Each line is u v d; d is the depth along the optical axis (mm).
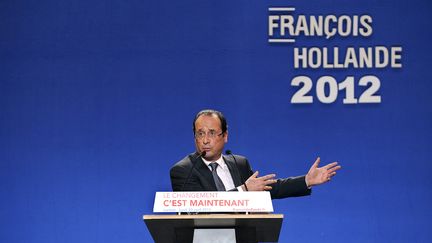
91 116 11000
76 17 11016
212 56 11047
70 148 10953
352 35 11094
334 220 11000
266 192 5469
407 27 11109
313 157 11039
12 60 10938
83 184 10938
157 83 11031
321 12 11094
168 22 11055
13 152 10891
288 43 11078
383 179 11055
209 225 5262
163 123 11008
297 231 10945
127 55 11031
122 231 10906
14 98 10930
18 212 10844
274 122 11039
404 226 11031
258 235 5668
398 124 11086
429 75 11102
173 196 5391
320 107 11078
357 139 11062
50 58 10977
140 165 10977
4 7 10938
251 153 11008
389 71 11102
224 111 11023
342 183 11031
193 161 6773
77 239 10867
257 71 11039
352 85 11078
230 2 11078
